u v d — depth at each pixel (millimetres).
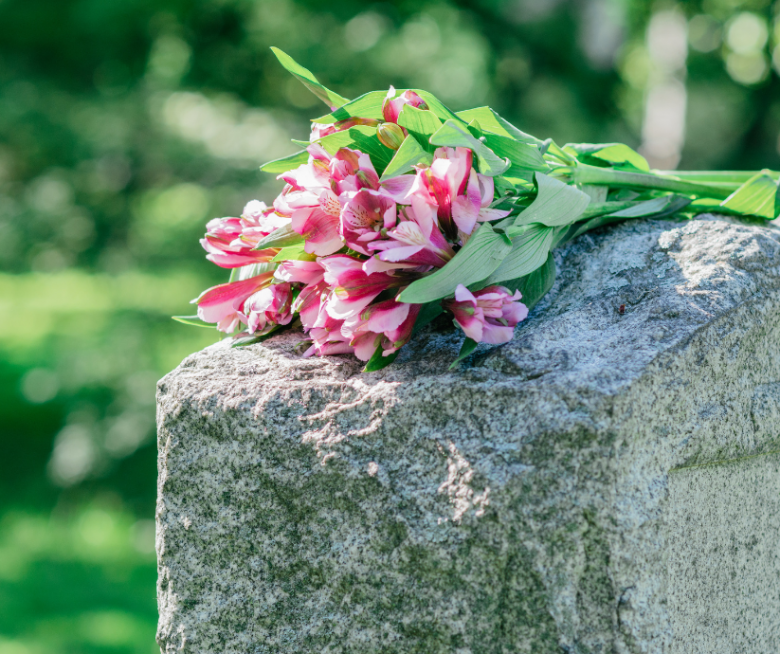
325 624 1104
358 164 1088
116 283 4586
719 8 5492
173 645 1142
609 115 4883
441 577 1072
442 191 1077
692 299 1102
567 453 1045
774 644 1168
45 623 2426
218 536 1130
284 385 1126
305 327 1140
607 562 1041
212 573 1134
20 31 4742
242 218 1175
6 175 4930
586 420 1042
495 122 1131
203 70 4863
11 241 4895
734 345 1093
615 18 4691
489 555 1060
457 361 1076
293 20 4562
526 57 4684
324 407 1110
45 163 4727
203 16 4766
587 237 1198
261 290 1155
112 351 3730
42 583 2773
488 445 1063
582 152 1260
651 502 1052
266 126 4527
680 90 5824
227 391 1133
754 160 5305
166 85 4750
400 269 1088
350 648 1097
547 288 1129
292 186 1121
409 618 1081
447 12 4617
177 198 4496
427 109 1120
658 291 1116
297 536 1110
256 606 1121
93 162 4555
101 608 2549
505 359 1086
